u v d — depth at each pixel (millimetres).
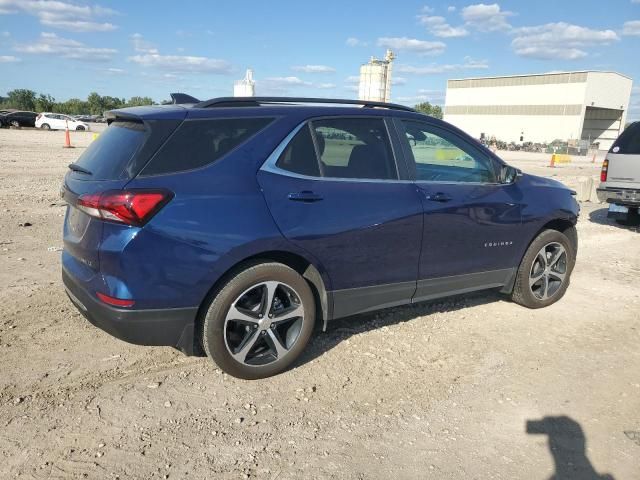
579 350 4543
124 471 2801
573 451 3162
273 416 3359
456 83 91688
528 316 5266
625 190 9773
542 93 77500
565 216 5371
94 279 3283
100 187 3238
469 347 4484
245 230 3422
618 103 76750
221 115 3582
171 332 3357
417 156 4402
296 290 3730
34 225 8039
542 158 42125
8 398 3379
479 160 4832
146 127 3367
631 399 3775
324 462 2959
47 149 22391
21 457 2855
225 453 2988
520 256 5145
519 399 3707
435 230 4348
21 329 4344
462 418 3445
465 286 4793
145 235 3158
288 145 3732
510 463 3033
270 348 3803
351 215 3865
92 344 4168
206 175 3391
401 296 4344
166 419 3266
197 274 3314
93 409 3322
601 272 7059
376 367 4059
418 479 2863
